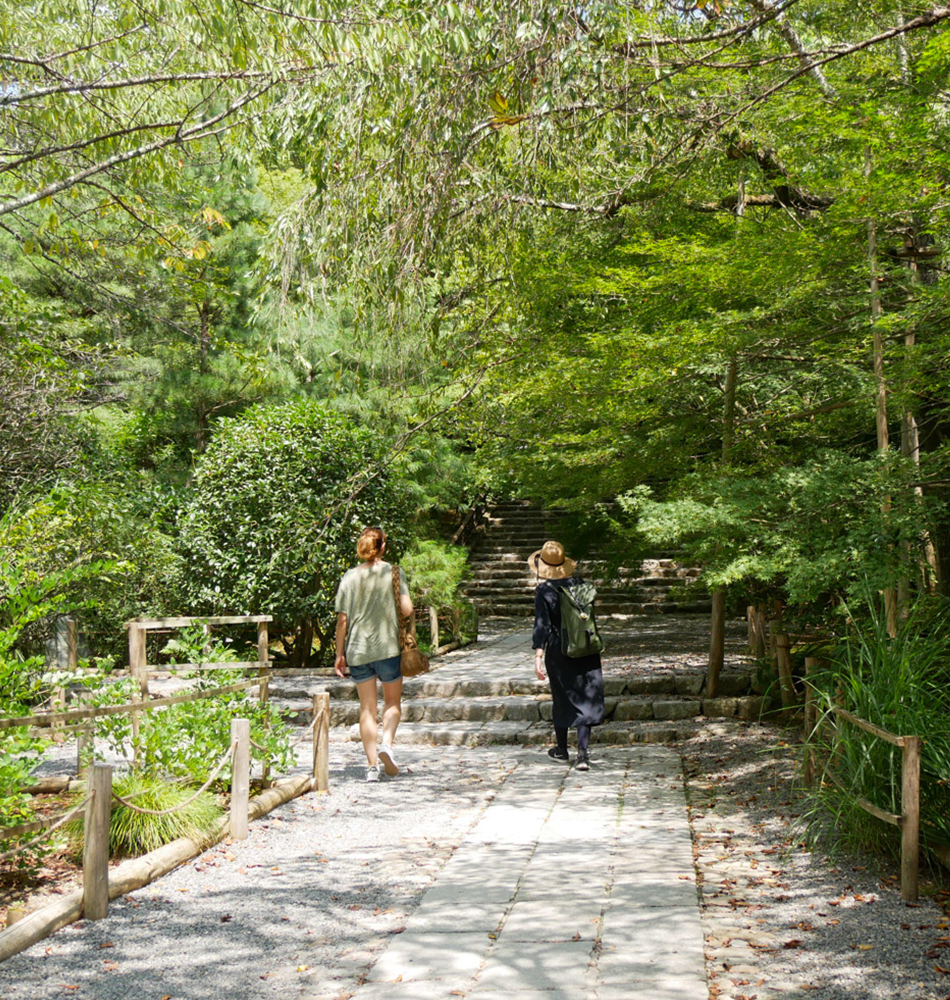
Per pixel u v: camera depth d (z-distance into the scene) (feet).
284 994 10.41
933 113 18.11
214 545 35.55
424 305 24.63
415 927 12.26
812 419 26.00
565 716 22.66
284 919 12.75
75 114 25.27
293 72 20.68
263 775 19.58
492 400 29.55
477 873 14.51
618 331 26.30
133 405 51.08
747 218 21.95
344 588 21.91
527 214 24.07
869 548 18.10
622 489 28.84
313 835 16.99
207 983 10.73
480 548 69.67
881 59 21.63
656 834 16.47
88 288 43.86
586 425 28.89
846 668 16.51
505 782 21.06
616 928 11.96
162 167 27.30
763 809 17.85
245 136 24.93
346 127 20.08
